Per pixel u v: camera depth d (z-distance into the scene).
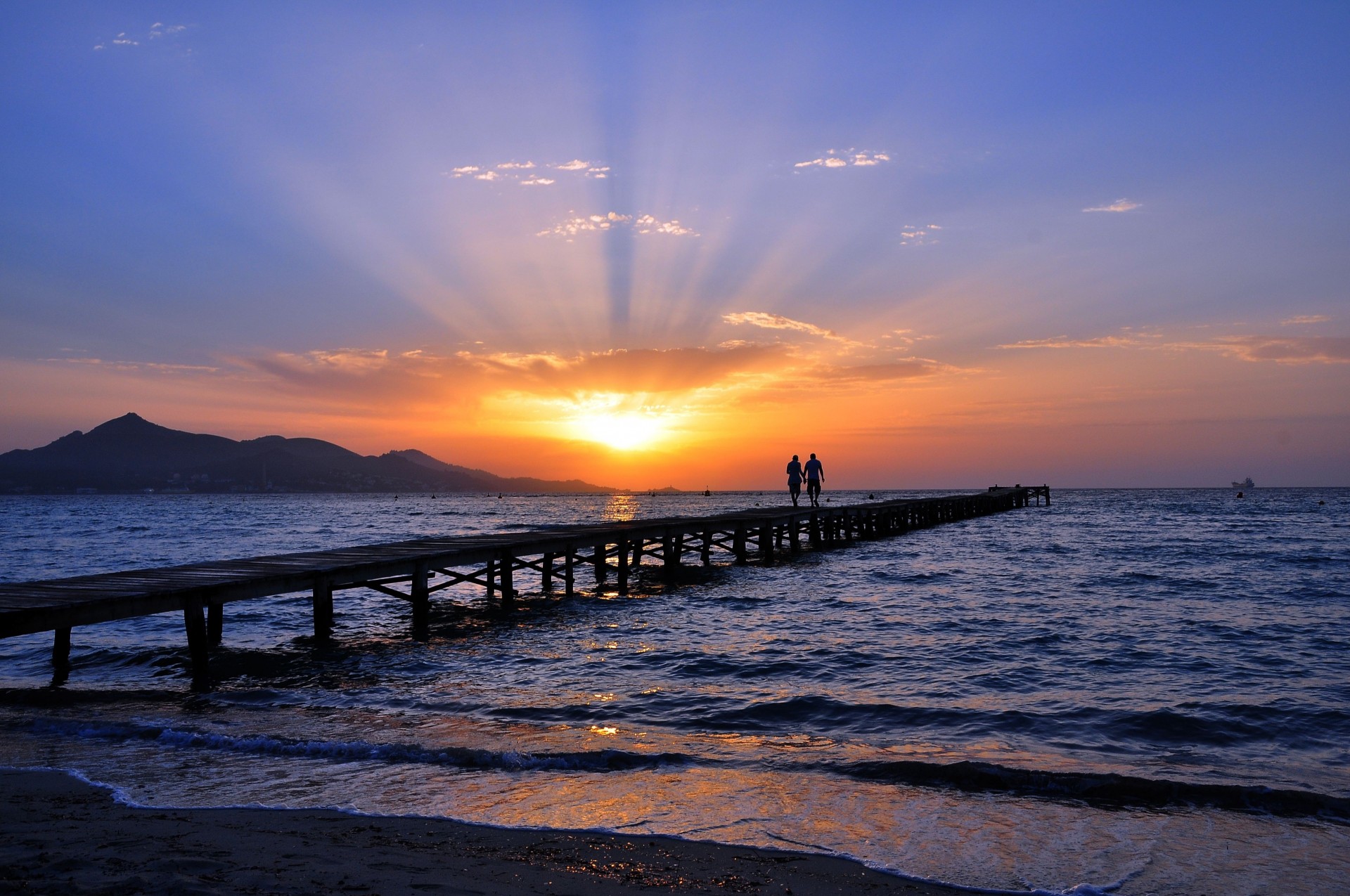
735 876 5.03
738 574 26.48
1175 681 11.28
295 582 13.82
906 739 8.47
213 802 6.26
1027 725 9.05
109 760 7.44
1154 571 26.23
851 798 6.54
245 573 13.84
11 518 88.06
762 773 7.14
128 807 6.08
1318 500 120.69
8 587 12.11
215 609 14.55
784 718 9.30
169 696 10.49
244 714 9.24
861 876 5.09
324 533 57.50
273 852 5.18
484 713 9.44
